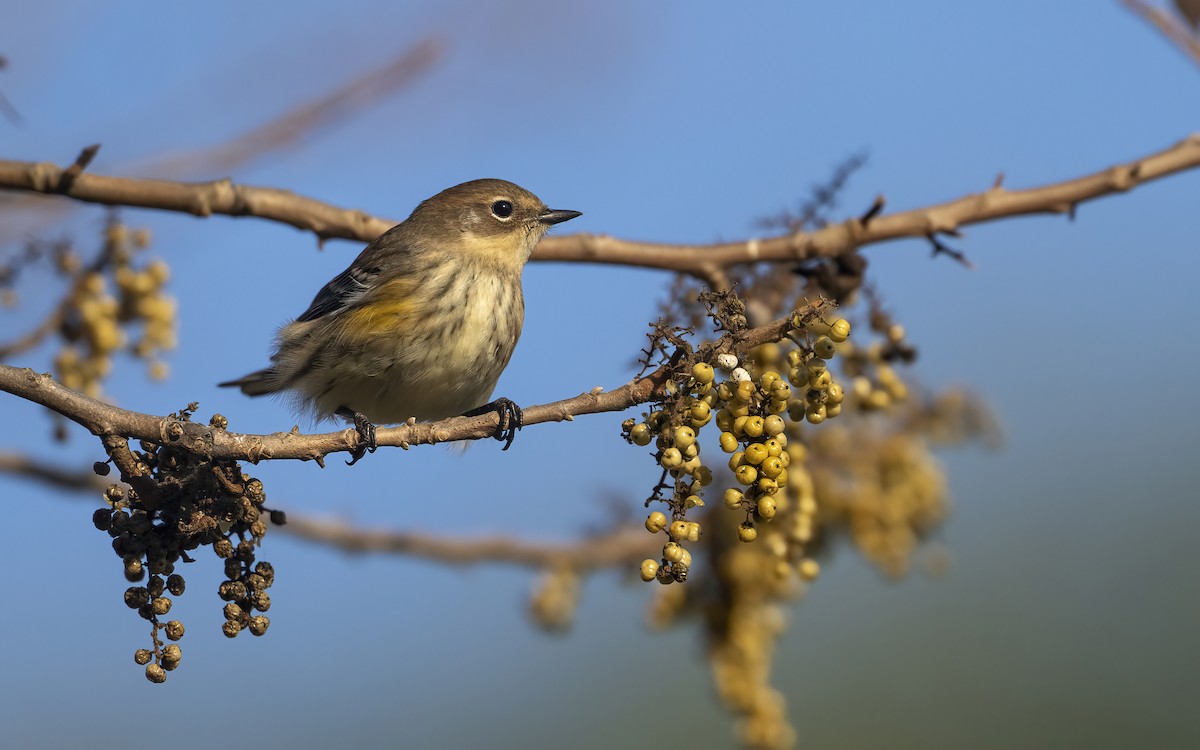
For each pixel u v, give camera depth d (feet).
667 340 23.65
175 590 22.61
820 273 36.70
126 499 22.59
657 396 23.40
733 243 37.09
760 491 22.39
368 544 42.09
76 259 35.22
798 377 23.09
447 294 40.93
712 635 37.24
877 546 38.83
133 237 35.68
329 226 34.60
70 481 39.32
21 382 22.49
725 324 23.18
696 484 22.65
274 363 41.22
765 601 37.42
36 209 33.76
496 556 42.39
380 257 41.96
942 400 39.60
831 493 38.58
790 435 37.27
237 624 22.70
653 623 37.60
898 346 35.40
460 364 40.96
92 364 35.60
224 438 22.80
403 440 24.90
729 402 22.95
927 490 39.24
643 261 37.19
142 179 32.22
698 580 37.14
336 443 23.68
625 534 42.73
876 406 35.29
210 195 32.68
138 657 22.20
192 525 22.12
